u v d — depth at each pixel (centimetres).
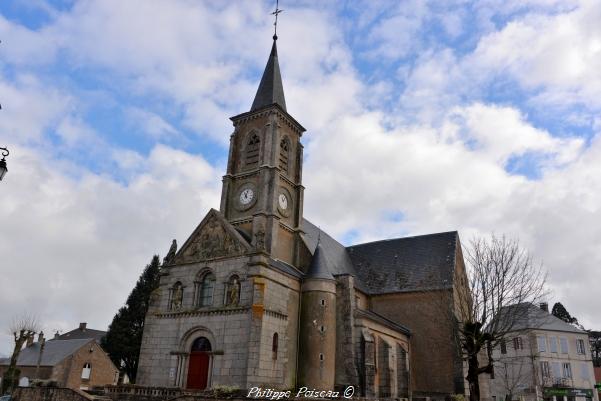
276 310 3369
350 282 3828
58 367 6100
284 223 4106
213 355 3250
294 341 3531
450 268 4778
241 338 3181
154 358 3525
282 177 4231
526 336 5909
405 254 5288
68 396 2877
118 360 6431
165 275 3797
